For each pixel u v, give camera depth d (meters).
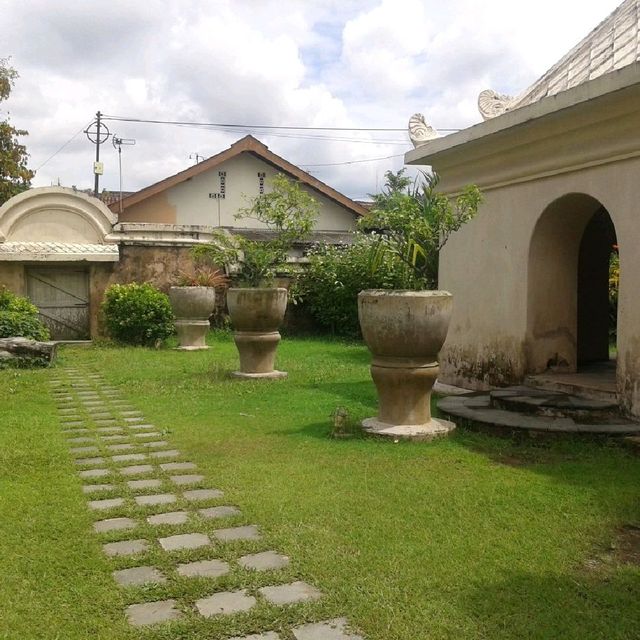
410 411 6.78
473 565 3.77
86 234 17.11
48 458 5.96
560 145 7.59
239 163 25.53
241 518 4.47
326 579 3.59
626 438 6.26
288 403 8.55
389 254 7.04
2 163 20.97
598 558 3.91
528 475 5.43
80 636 3.06
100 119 28.69
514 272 8.42
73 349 15.46
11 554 3.89
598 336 10.16
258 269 10.71
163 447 6.41
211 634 3.07
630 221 6.79
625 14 8.45
